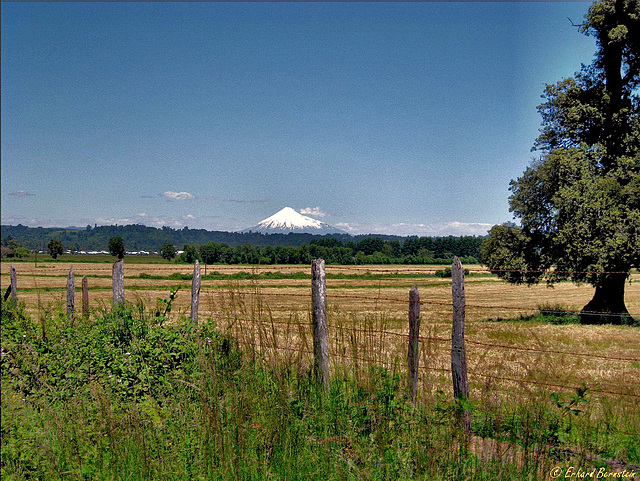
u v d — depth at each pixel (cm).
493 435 516
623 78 2728
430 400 534
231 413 501
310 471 446
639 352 1404
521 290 5459
